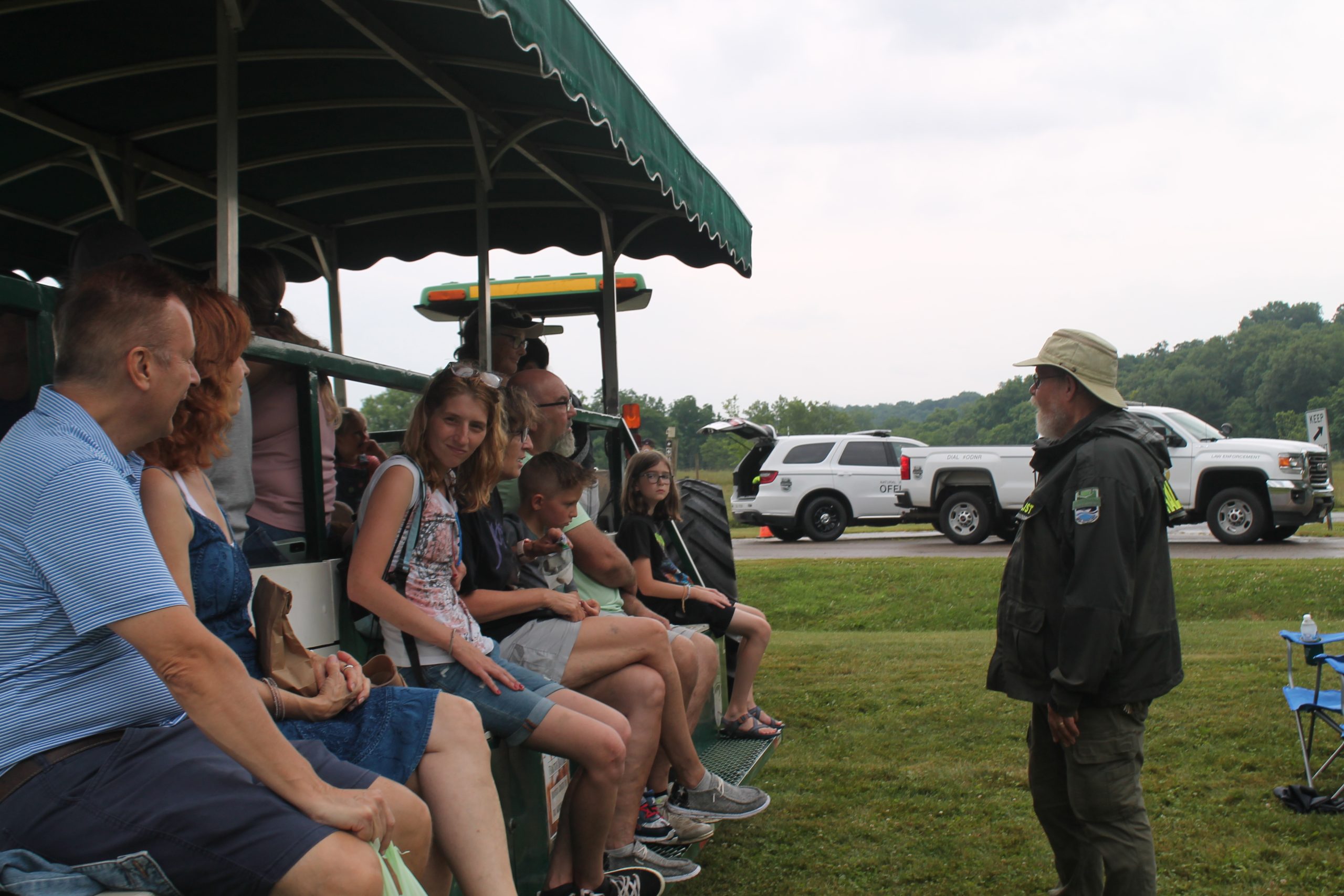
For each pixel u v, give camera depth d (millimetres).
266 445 2727
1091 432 3047
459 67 3643
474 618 3031
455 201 5176
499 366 4855
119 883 1625
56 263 5402
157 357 1736
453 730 2229
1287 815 4375
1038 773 3312
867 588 11281
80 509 1628
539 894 2809
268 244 5477
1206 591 10203
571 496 3514
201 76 3748
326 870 1646
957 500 15602
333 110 4051
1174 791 4703
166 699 1768
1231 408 124688
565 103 4012
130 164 4328
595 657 3137
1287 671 6793
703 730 4355
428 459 2736
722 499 6000
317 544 2791
